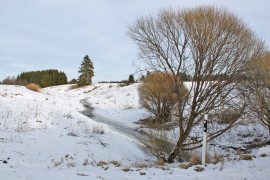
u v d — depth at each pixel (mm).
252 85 16141
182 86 13633
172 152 13023
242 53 13039
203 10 12938
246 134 23953
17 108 23469
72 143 15719
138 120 34906
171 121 16125
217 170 8273
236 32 12812
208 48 12664
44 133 17250
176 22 13078
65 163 11953
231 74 13016
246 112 13953
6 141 13859
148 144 14430
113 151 16203
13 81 68750
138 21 18672
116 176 7766
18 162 10914
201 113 13406
